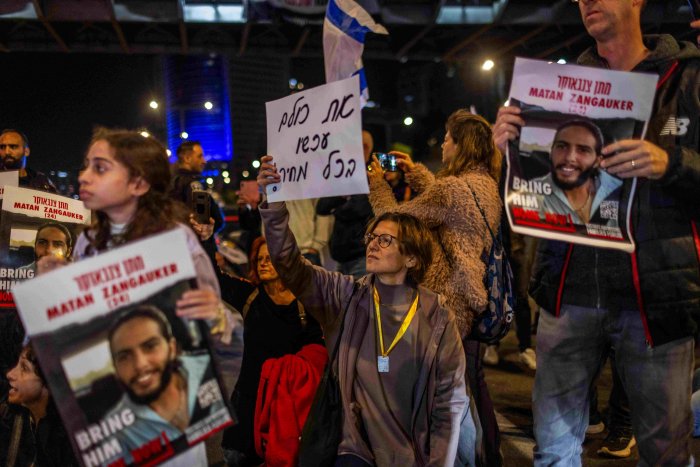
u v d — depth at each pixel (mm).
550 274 2920
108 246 2283
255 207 7227
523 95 2441
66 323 2012
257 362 3844
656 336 2672
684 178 2418
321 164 3096
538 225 2406
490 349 7152
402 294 3121
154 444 2062
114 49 10742
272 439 3459
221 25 10102
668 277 2662
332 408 3000
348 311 3117
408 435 2988
